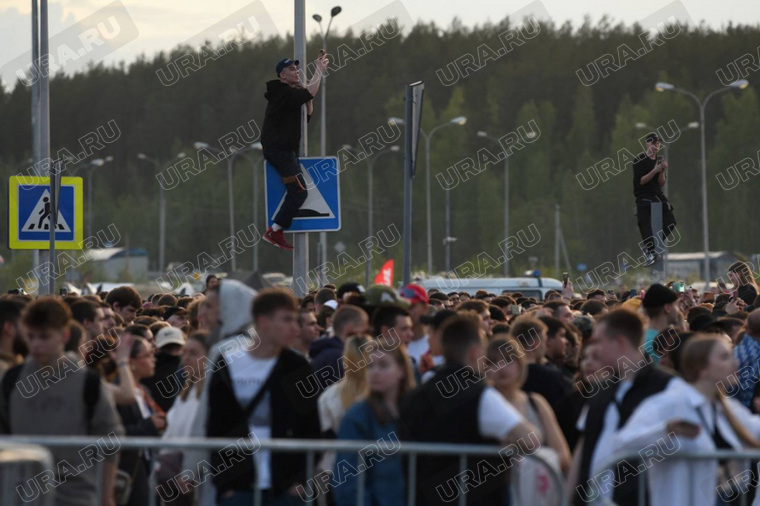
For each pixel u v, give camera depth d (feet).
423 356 86.43
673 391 62.49
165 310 128.88
